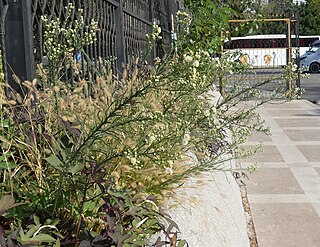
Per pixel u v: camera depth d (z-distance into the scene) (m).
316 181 6.15
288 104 14.77
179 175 2.41
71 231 1.86
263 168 6.82
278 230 4.54
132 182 2.29
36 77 2.84
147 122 2.18
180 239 2.18
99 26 4.51
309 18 57.31
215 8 6.80
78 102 2.54
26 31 2.69
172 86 2.37
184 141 2.31
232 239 3.36
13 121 2.16
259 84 3.97
